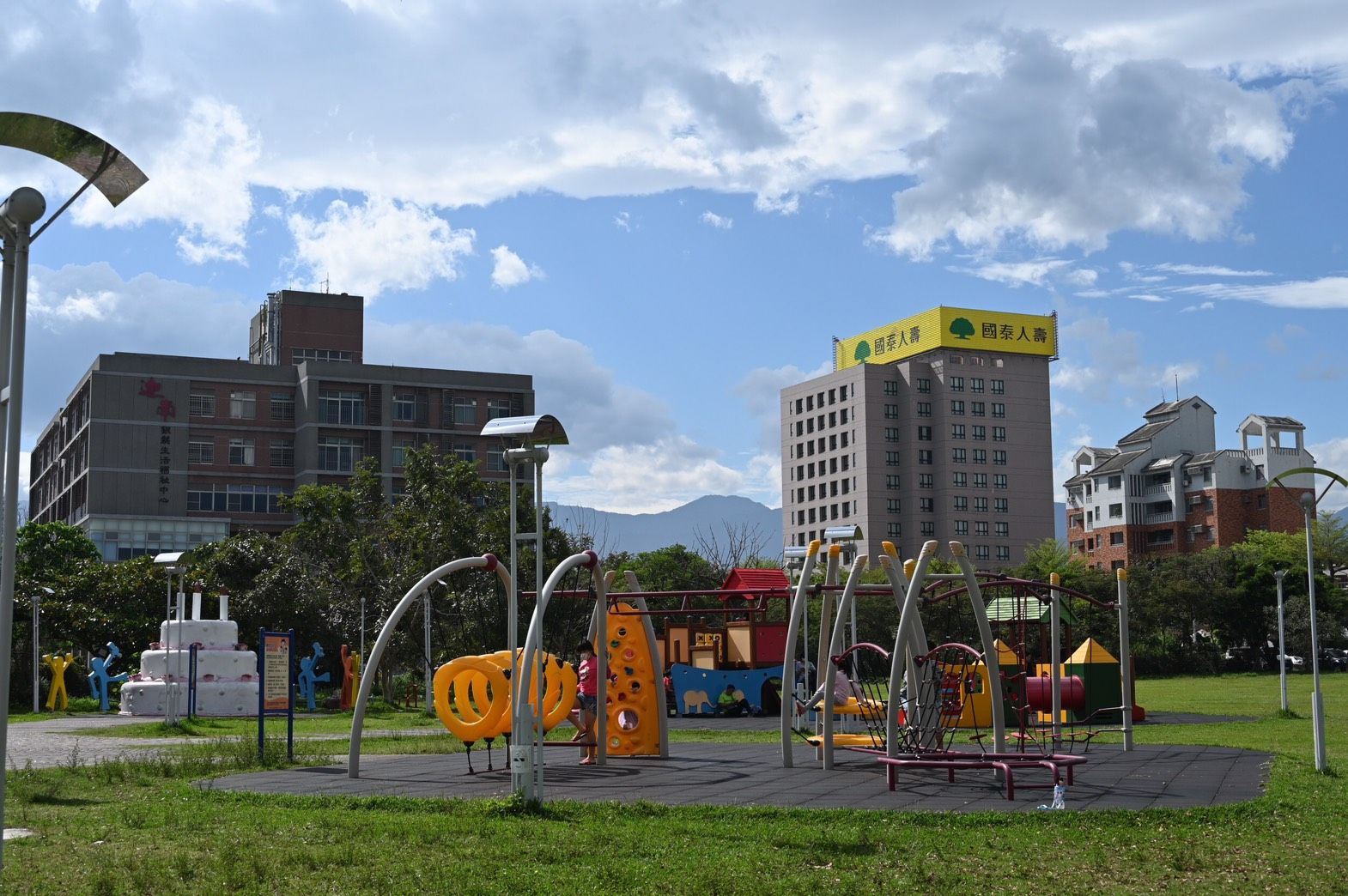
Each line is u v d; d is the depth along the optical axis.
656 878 9.42
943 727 17.23
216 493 102.19
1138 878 9.70
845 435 146.50
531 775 13.32
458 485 53.56
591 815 12.80
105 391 99.38
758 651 35.88
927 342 143.00
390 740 25.25
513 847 10.70
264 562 59.84
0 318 9.54
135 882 9.09
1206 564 91.69
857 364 146.25
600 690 18.66
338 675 61.38
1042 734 22.09
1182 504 131.75
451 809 13.25
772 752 21.20
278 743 21.66
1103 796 14.35
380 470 103.62
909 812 12.70
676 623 43.47
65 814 13.19
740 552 65.50
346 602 53.91
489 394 109.06
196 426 102.12
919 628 18.44
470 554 50.19
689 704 34.72
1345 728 28.08
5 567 9.25
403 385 106.06
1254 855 10.63
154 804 13.88
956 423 142.25
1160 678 80.62
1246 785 15.33
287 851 10.46
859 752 20.00
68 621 50.19
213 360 103.12
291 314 115.31
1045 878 9.65
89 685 48.81
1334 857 10.62
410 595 17.53
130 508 99.06
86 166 9.97
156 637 52.84
